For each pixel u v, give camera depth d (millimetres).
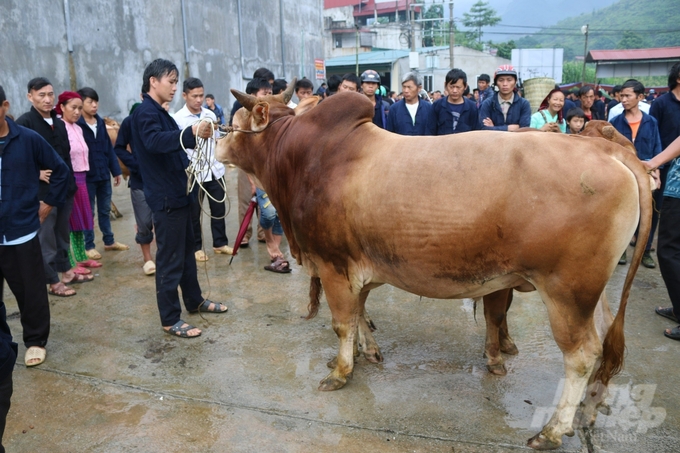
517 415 3234
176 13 14648
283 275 5734
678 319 4254
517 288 3215
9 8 9797
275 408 3365
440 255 2898
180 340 4301
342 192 3193
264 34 19766
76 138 5734
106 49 12211
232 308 4898
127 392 3574
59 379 3746
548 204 2635
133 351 4129
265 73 6645
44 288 3943
